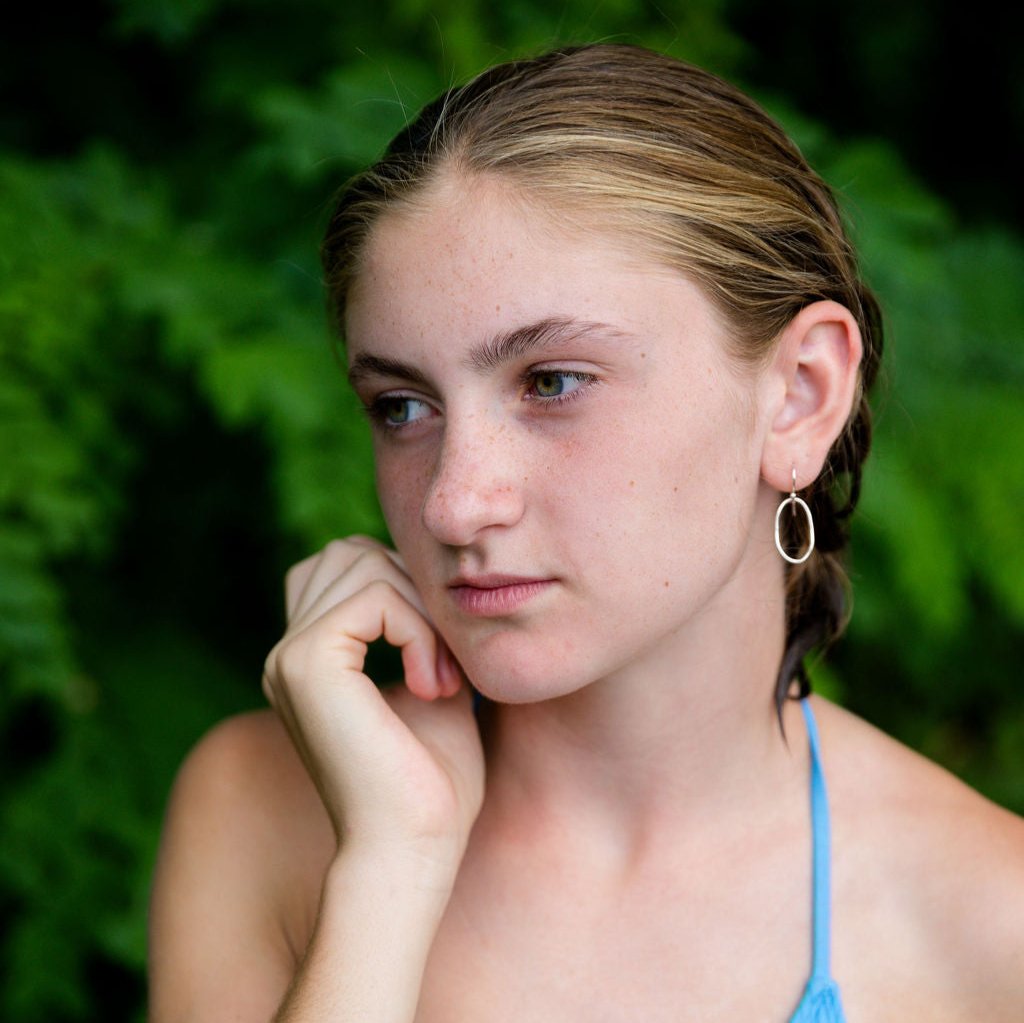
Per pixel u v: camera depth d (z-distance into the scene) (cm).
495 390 148
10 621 283
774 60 407
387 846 155
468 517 146
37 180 333
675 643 163
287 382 287
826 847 170
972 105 419
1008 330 358
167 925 179
